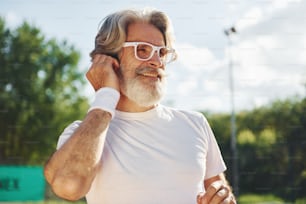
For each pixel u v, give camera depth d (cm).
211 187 171
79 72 2036
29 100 1808
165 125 192
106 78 188
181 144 189
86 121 178
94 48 202
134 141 186
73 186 171
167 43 198
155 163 183
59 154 174
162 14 199
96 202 183
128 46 192
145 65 190
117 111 193
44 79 1953
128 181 180
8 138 1321
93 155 174
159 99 189
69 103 1997
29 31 1916
